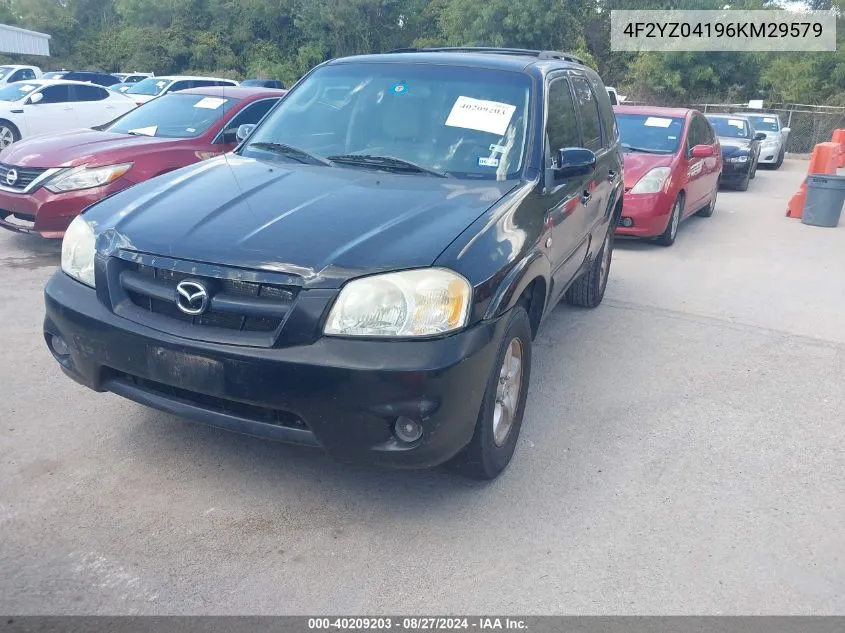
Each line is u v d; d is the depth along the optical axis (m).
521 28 33.62
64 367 3.54
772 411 4.64
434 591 2.87
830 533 3.38
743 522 3.43
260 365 2.89
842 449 4.18
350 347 2.87
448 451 3.07
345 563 3.00
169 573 2.89
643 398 4.76
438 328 2.94
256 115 8.18
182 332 3.02
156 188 3.76
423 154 4.10
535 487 3.63
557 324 6.15
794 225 11.75
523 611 2.79
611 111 6.49
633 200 8.95
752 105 29.56
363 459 3.00
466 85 4.40
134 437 3.87
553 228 4.06
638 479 3.76
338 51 42.06
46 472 3.52
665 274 8.09
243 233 3.14
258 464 3.67
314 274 2.91
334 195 3.54
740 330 6.21
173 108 8.20
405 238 3.11
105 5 55.91
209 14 44.69
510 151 4.09
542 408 4.53
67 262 3.50
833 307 7.01
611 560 3.11
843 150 17.81
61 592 2.75
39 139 7.63
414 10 42.09
